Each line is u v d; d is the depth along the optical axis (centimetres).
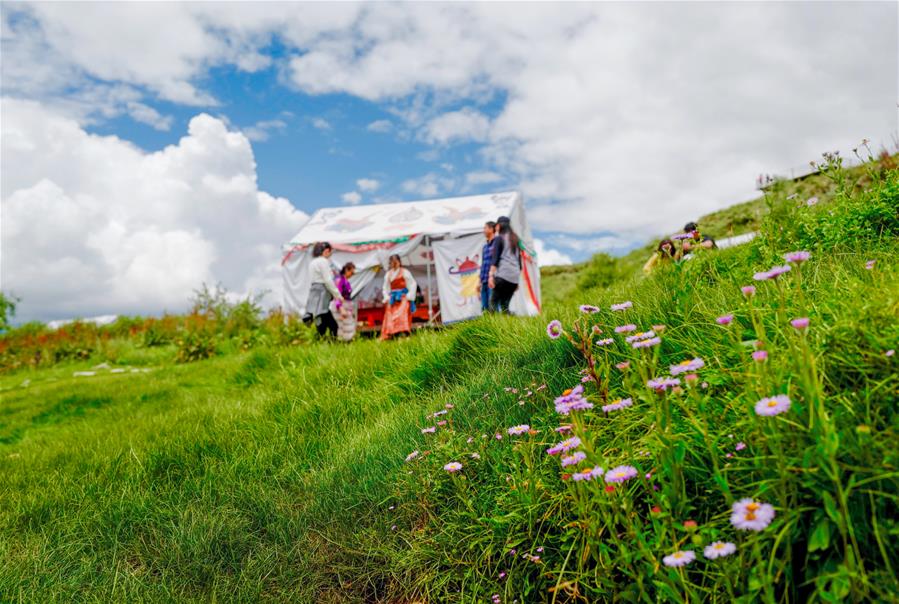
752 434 171
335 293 1101
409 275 1152
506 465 267
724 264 394
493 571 234
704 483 188
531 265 1889
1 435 654
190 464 408
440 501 281
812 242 354
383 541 279
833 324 198
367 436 392
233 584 265
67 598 259
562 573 200
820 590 140
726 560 160
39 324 2103
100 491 377
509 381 369
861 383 177
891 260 264
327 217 1784
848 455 152
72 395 805
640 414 228
